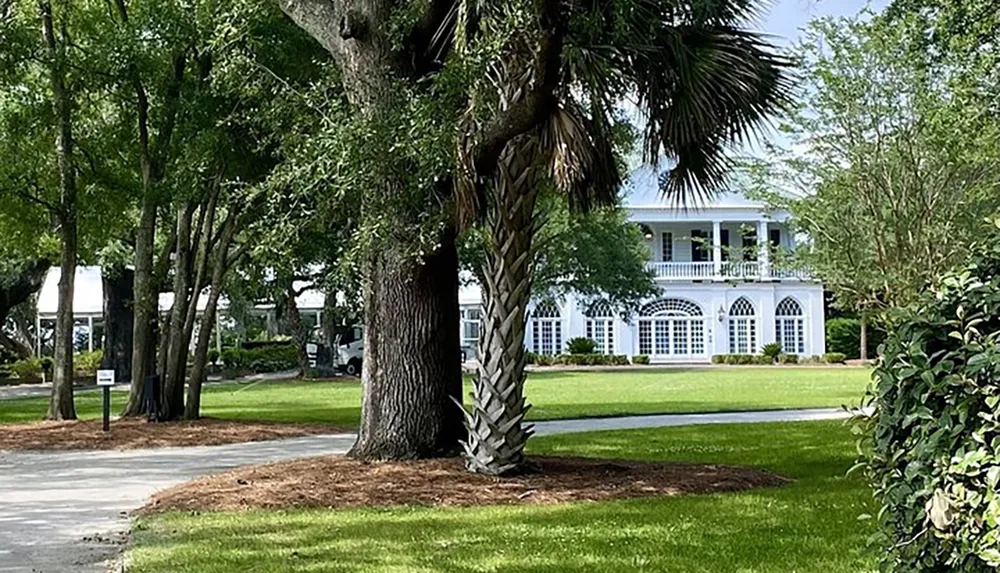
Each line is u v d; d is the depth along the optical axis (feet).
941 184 79.92
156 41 56.65
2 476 41.22
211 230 65.46
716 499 30.66
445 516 28.37
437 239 34.35
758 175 91.91
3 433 58.13
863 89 82.12
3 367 144.97
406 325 38.19
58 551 25.05
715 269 183.52
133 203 66.33
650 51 31.99
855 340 183.01
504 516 28.17
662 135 33.68
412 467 36.06
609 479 34.37
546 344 185.26
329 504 30.71
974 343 12.04
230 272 82.48
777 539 24.47
